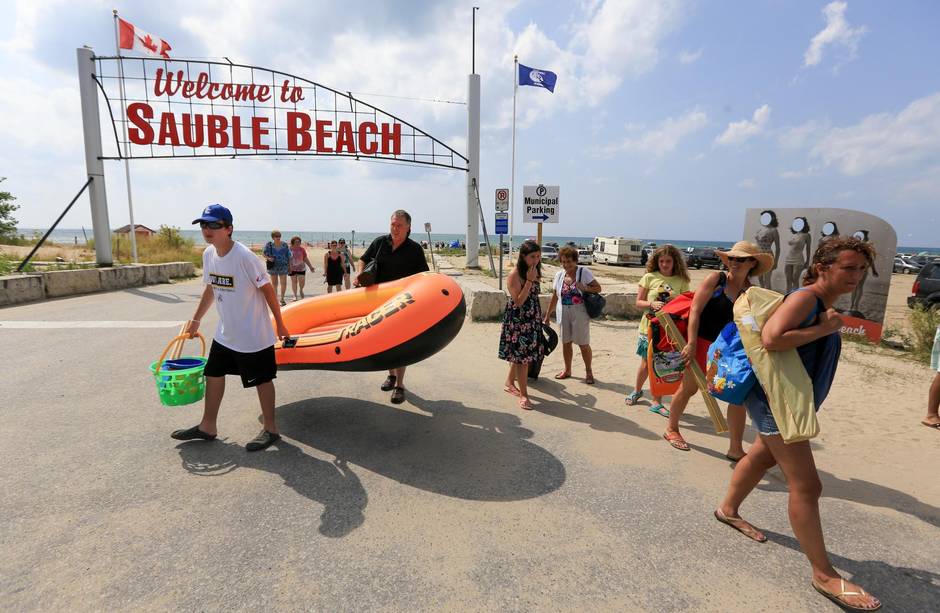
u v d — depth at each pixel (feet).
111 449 11.98
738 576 7.89
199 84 48.78
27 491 9.94
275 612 6.90
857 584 7.80
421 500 10.05
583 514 9.66
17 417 13.87
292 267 41.29
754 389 8.21
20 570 7.61
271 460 11.67
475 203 57.26
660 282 15.62
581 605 7.17
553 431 13.92
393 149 53.72
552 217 38.04
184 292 45.09
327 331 14.80
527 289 15.01
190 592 7.24
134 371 18.47
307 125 51.13
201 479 10.64
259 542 8.50
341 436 13.23
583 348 18.24
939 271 39.88
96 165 48.37
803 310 7.26
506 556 8.29
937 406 14.47
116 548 8.21
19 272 39.91
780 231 29.76
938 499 10.46
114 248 86.69
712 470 11.67
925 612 7.20
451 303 13.26
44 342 23.16
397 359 12.99
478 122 56.08
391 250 16.40
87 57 46.55
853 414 15.55
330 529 8.95
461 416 14.96
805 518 7.52
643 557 8.33
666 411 15.31
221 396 12.46
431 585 7.54
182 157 49.29
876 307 26.30
